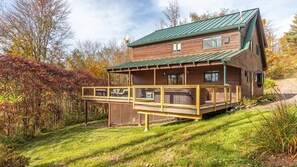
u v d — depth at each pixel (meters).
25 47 21.89
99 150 6.24
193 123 7.92
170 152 5.27
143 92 13.26
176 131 6.97
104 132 10.94
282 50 35.44
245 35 14.12
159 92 8.63
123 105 13.08
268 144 4.12
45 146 9.40
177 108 7.70
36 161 7.00
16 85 11.85
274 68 30.91
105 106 17.39
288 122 4.09
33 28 22.39
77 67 28.92
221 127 6.51
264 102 12.05
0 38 20.88
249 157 4.09
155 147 5.78
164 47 16.89
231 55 11.44
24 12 21.66
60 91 14.60
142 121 12.14
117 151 5.96
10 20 21.08
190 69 15.15
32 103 12.10
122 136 8.30
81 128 13.01
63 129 13.02
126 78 28.39
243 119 7.11
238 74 12.86
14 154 5.45
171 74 16.16
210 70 14.12
